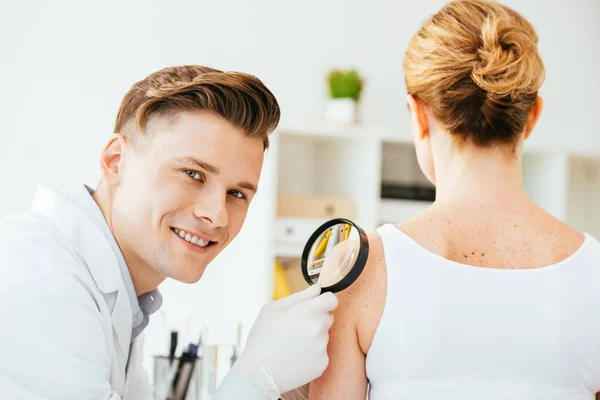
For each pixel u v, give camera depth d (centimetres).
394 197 286
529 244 91
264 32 302
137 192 112
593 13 354
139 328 134
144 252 114
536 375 87
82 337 97
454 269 89
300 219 268
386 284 91
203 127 108
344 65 312
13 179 267
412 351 87
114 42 282
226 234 115
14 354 92
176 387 171
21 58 271
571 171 340
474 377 87
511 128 94
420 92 98
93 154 276
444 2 328
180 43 291
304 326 95
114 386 119
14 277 97
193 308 281
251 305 267
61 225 112
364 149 280
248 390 96
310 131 271
